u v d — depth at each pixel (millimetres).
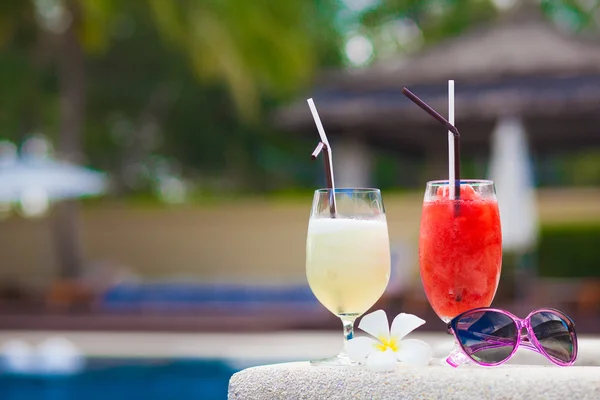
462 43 9469
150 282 13109
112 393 6711
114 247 15289
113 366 7176
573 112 8664
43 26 14523
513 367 1528
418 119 9094
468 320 1551
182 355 7066
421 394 1404
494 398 1366
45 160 13312
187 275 15055
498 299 9414
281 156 23703
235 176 23750
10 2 13398
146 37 19078
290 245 14742
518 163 8883
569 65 8828
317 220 1852
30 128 20203
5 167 12719
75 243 13508
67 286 10820
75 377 6867
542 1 20781
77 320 9195
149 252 15203
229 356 6973
